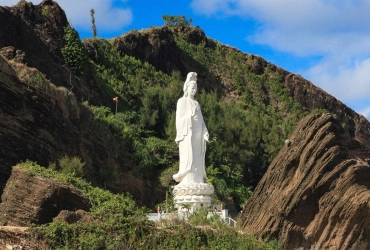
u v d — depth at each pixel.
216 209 32.25
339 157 30.62
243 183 61.69
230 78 105.44
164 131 69.44
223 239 24.39
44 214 26.34
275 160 32.41
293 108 103.38
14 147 41.12
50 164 42.22
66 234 21.62
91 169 51.41
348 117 108.56
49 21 68.06
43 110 45.06
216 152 62.19
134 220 23.02
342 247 29.88
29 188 27.02
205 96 77.06
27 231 21.38
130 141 59.91
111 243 21.83
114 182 53.06
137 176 56.84
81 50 68.44
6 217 26.83
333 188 30.28
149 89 74.00
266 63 112.44
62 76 63.44
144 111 70.69
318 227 30.17
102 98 70.81
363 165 30.38
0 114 40.56
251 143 65.75
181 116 31.56
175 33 109.62
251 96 103.69
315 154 30.64
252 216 31.81
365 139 107.81
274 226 30.61
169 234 23.25
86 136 52.31
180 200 29.67
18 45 59.47
